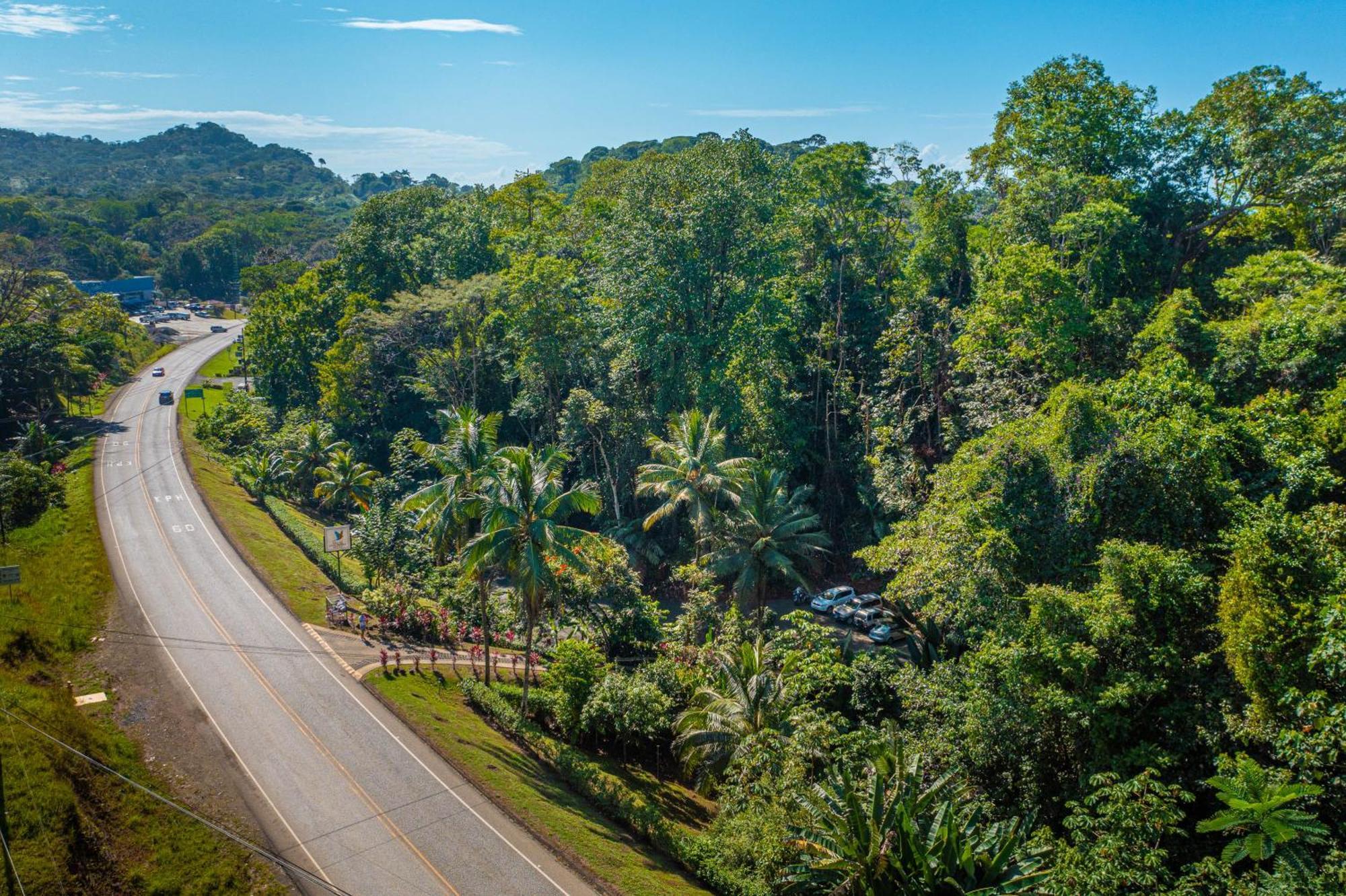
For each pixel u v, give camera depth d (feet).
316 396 320.29
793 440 210.18
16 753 92.63
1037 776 93.40
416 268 312.50
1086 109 187.93
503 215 336.29
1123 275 177.68
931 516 119.34
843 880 76.74
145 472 236.63
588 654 124.36
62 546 171.22
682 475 169.58
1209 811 84.43
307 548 193.36
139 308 605.31
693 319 206.59
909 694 108.99
